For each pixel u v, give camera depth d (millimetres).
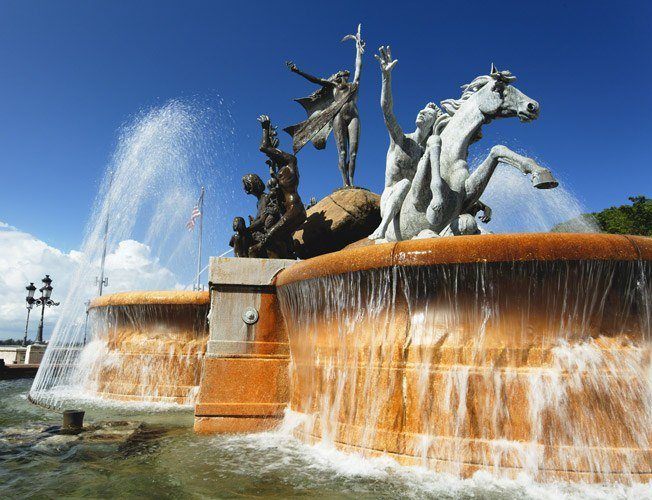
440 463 4445
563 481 4121
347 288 5375
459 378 4574
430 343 4773
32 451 5305
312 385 5793
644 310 4527
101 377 9773
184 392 9164
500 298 4602
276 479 4320
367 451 4859
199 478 4352
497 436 4363
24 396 10328
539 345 4504
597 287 4488
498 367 4512
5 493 3979
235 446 5531
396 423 4758
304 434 5746
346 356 5336
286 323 6684
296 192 9703
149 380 9328
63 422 6500
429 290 4848
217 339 6660
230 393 6500
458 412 4508
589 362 4379
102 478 4367
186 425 6840
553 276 4488
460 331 4719
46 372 11508
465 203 7574
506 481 4176
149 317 9703
